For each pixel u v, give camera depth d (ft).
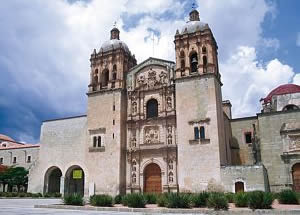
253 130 173.17
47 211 86.69
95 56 205.98
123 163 179.22
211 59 171.53
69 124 204.54
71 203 108.99
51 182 207.00
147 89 185.37
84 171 185.16
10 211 82.48
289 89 205.87
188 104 166.71
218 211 84.38
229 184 146.30
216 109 160.15
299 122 152.25
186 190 153.89
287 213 79.56
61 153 200.44
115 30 216.74
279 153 152.25
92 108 193.98
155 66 188.44
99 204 105.40
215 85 166.30
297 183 145.48
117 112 184.96
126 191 173.27
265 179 144.87
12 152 276.00
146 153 175.11
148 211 91.09
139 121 181.78
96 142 185.88
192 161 156.97
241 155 179.01
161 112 177.68
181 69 176.76
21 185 244.83
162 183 165.68
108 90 192.13
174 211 87.35
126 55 203.51
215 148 153.99
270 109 188.34
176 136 169.78
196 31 178.70
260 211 81.35
